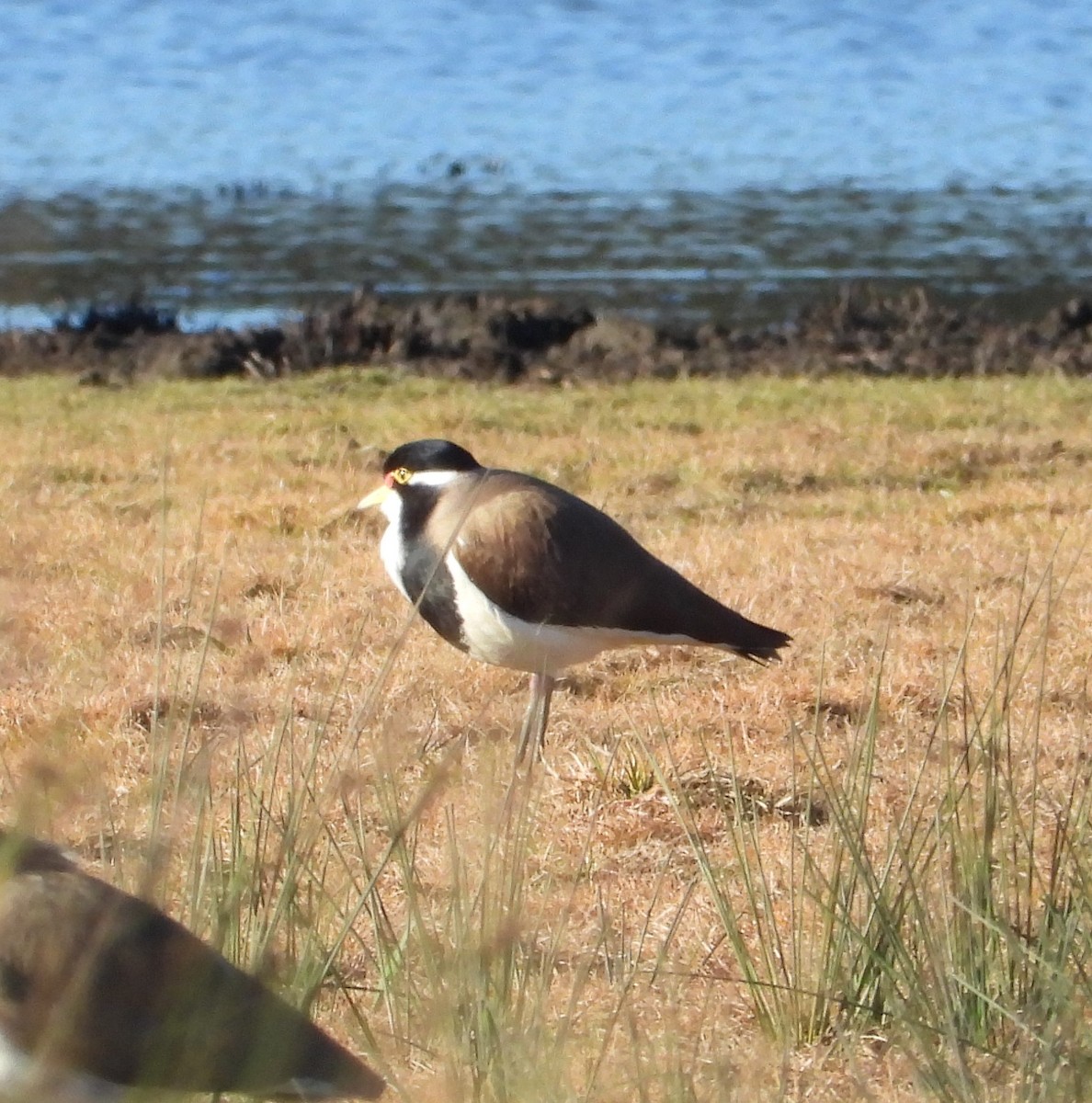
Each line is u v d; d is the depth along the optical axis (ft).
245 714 28.53
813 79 257.34
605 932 23.53
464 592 35.50
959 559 48.19
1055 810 26.22
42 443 64.75
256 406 72.84
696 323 101.35
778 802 31.50
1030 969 23.38
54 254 124.06
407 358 83.76
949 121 212.43
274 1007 17.71
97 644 38.37
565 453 62.75
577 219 139.95
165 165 171.63
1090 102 229.66
